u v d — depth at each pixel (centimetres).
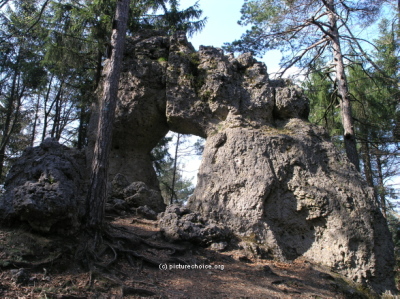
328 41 1544
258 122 1059
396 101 1664
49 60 1395
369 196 936
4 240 599
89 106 1602
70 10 1382
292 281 750
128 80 1168
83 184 868
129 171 1180
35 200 616
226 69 1113
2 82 1744
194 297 608
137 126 1171
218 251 831
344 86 1447
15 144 2011
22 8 1395
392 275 876
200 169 1023
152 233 848
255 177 942
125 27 879
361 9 1448
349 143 1389
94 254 644
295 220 930
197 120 1085
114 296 555
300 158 977
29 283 532
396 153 1677
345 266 860
